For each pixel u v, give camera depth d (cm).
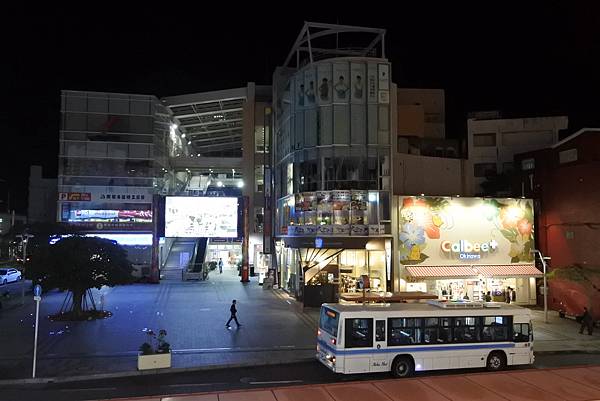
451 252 3631
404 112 5231
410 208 3628
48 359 2131
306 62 4575
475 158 4722
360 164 3719
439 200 3669
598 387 1216
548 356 2367
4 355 2188
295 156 3916
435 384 1224
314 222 3728
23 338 2478
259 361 2150
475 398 1126
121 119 5262
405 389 1184
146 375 1981
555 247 3672
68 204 5097
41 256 2845
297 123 3922
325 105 3791
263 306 3531
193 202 5034
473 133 4775
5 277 4600
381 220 3669
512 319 2083
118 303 3578
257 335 2619
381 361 1911
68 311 3148
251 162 5569
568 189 3575
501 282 3728
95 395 1731
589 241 3372
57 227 4400
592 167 3384
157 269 4881
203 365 2075
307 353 2283
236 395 1127
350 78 3788
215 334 2630
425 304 2130
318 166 3756
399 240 3591
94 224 5103
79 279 2825
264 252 5106
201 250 5531
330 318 1998
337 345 1884
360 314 1920
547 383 1244
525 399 1123
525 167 4009
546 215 3775
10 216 7544
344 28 3988
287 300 3809
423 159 4438
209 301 3712
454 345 1994
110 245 3031
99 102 5247
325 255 3866
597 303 3181
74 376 1912
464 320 2030
